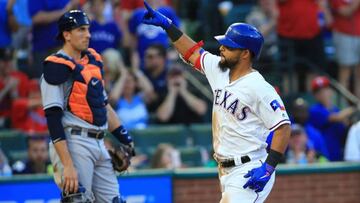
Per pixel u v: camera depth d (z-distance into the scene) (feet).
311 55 141.69
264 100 66.95
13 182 99.81
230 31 68.23
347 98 139.03
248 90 67.26
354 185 111.14
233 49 67.77
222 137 68.85
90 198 72.69
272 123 66.95
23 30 125.70
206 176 105.70
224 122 68.44
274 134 67.00
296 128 114.52
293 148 114.83
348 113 123.44
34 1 121.19
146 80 123.85
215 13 144.87
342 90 139.64
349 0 139.23
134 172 103.76
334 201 110.42
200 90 136.05
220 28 144.56
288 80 140.46
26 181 100.07
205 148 120.98
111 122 75.87
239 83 67.72
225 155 68.64
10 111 119.75
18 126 116.57
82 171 72.33
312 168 109.60
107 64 118.62
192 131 121.90
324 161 116.78
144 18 72.49
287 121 66.95
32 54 123.54
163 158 110.01
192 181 105.40
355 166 111.14
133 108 120.78
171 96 124.67
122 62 126.41
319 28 140.67
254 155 68.03
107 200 74.28
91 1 125.49
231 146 68.33
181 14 147.84
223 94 68.23
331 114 123.44
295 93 139.13
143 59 128.36
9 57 120.98
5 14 122.62
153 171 104.22
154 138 119.34
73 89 71.97
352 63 140.87
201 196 105.50
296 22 138.41
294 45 140.05
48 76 71.05
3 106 119.85
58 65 71.15
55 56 71.61
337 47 141.08
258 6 146.51
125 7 132.57
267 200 108.47
